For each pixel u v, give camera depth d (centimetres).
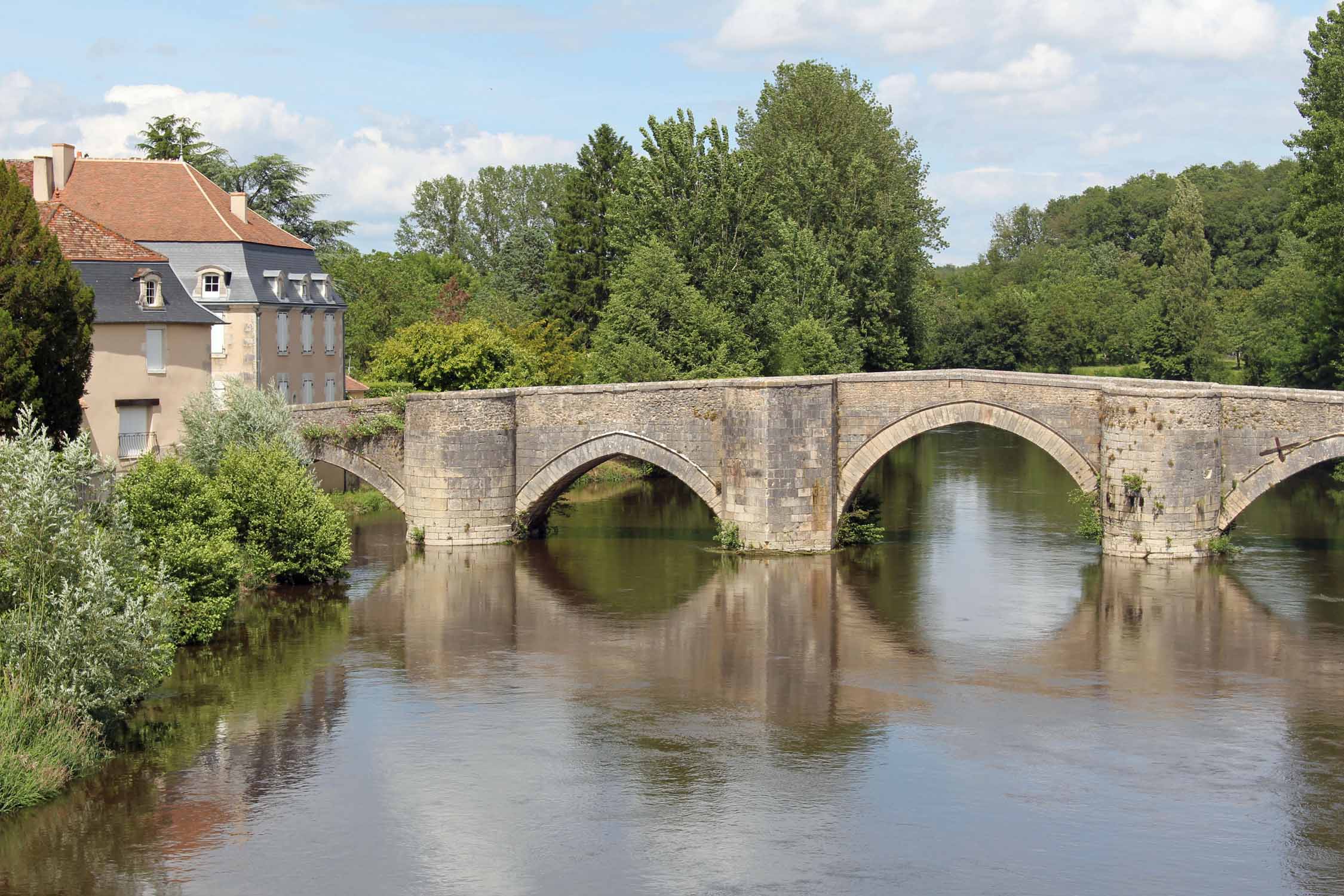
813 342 5734
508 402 4366
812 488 4156
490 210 10969
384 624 3391
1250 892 1936
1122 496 3997
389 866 2017
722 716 2683
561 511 5078
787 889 1944
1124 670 2972
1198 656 3066
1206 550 3972
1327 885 1955
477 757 2452
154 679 2477
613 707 2738
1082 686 2862
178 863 2019
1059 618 3406
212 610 3156
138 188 5112
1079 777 2355
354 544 4397
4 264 3095
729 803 2248
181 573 3111
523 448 4403
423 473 4322
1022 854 2056
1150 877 1980
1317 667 2981
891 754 2466
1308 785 2309
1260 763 2412
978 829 2144
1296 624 3322
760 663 3047
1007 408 4128
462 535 4322
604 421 4319
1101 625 3331
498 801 2253
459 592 3725
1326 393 3825
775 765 2417
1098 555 4125
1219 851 2064
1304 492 5431
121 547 2552
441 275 9438
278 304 5162
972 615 3450
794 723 2638
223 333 4956
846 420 4212
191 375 3959
